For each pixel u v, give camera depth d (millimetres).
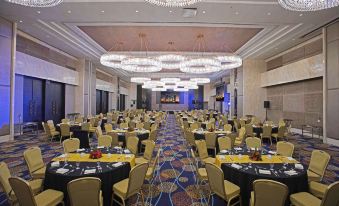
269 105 13875
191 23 7797
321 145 7957
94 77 15703
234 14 6969
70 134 7957
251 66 14352
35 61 9766
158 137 9828
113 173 3197
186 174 4820
